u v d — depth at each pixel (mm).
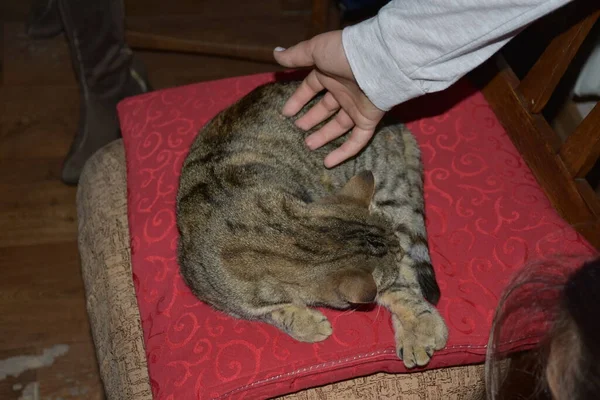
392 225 1488
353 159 1588
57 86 2732
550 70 1483
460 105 1679
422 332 1337
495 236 1453
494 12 1106
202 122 1714
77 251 2260
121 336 1447
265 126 1545
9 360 2021
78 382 1996
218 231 1395
